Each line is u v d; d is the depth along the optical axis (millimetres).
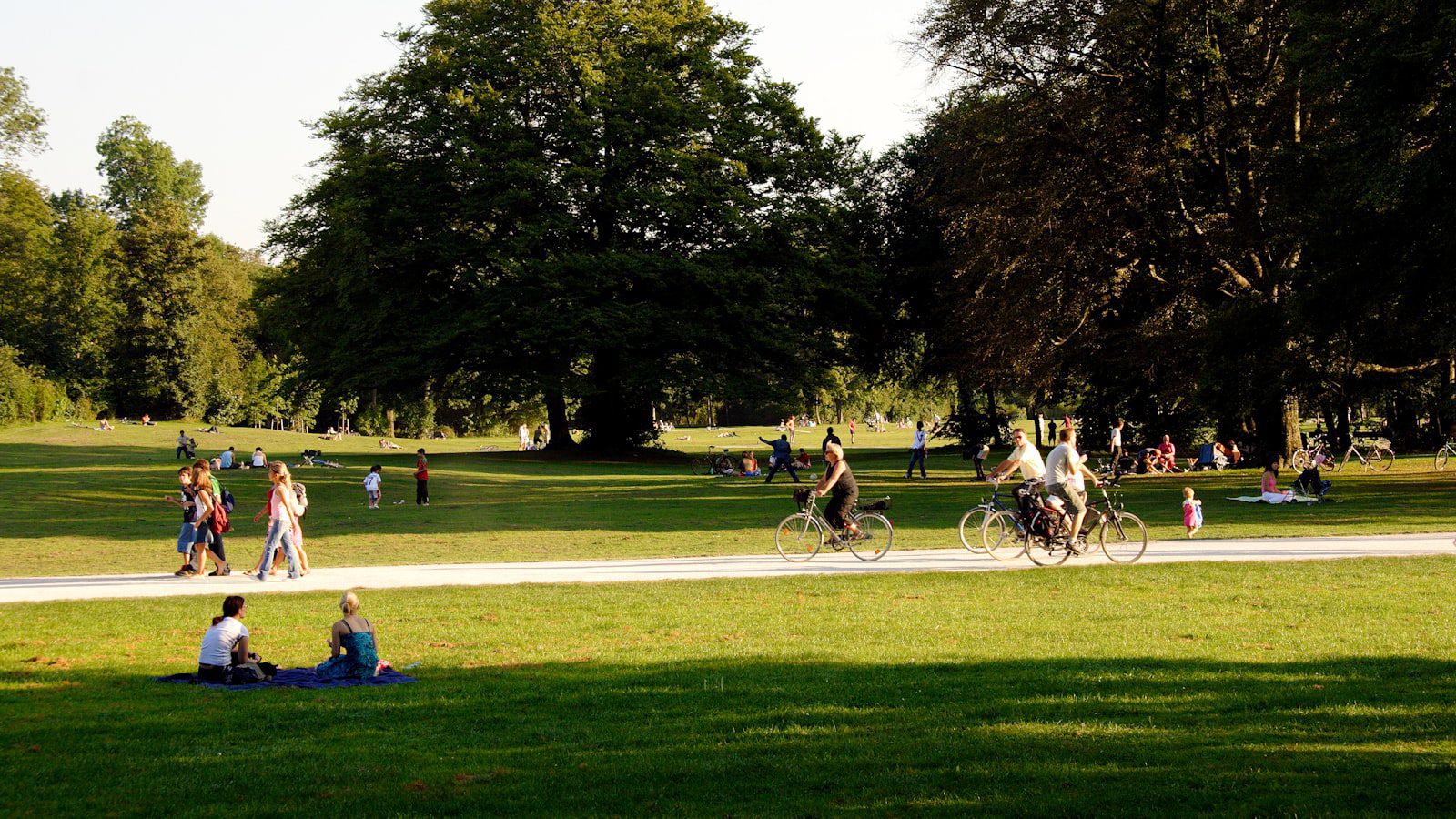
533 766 7414
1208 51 32344
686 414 62594
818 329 54875
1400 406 48219
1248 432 43719
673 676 10219
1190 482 34562
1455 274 25703
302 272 51562
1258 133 33062
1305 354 31609
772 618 13109
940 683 9703
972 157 37812
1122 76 34969
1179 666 10195
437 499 33719
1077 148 35562
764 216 51719
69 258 78938
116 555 20906
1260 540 19781
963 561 17766
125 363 81375
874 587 15281
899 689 9531
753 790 6781
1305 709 8609
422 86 48688
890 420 117312
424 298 50469
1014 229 36344
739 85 52500
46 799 6691
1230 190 35281
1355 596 13617
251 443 60344
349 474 40125
